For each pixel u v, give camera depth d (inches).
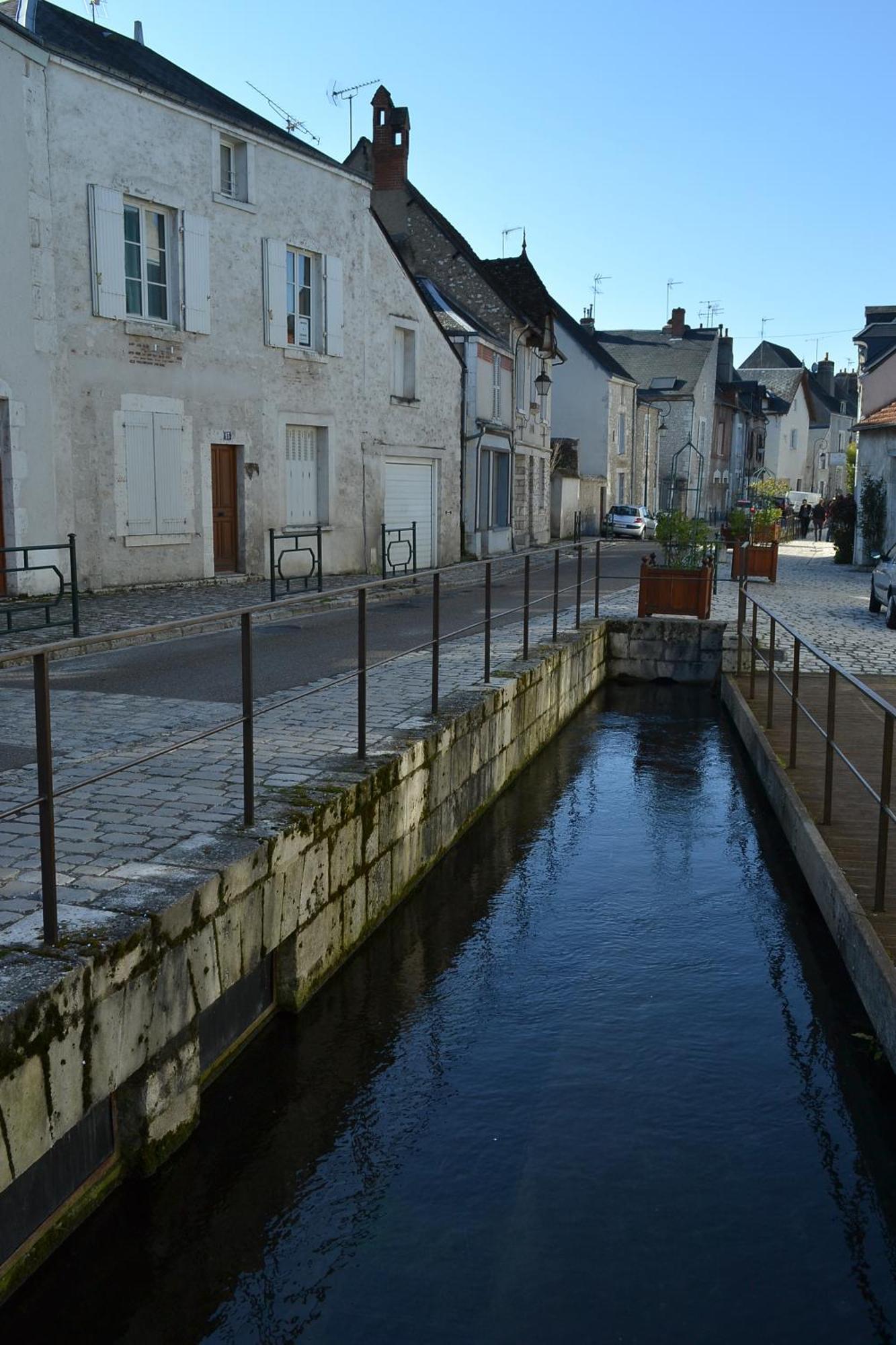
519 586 762.8
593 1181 154.2
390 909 242.4
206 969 159.2
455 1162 157.8
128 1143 147.6
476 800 310.7
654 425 1953.7
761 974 220.1
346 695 322.0
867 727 369.7
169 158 612.4
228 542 695.7
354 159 1182.3
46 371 548.4
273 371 713.0
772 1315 129.9
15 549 407.8
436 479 937.5
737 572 879.1
